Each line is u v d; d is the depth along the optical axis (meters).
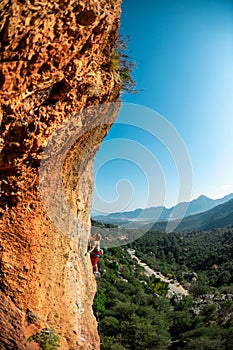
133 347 30.56
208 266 79.06
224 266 73.12
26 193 5.99
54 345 6.36
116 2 5.48
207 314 42.56
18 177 5.59
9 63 4.07
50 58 4.61
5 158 5.20
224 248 82.25
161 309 45.47
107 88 6.76
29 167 5.65
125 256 75.44
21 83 4.43
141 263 80.25
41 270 6.57
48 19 4.17
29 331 6.24
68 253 7.94
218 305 45.72
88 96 6.25
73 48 4.85
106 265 58.81
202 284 65.38
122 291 50.16
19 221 6.10
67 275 7.89
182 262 88.50
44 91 5.03
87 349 8.16
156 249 94.94
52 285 7.03
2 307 6.02
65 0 4.25
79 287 8.60
